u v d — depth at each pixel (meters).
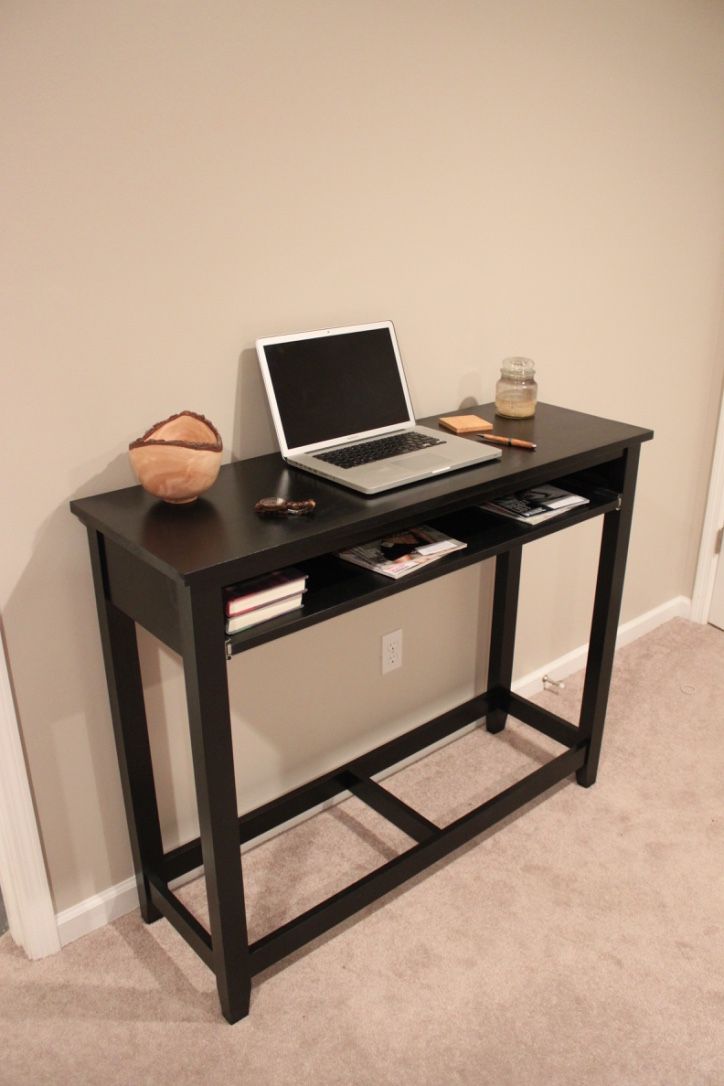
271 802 1.92
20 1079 1.48
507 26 1.82
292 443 1.65
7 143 1.29
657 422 2.61
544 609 2.52
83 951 1.73
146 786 1.68
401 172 1.76
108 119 1.37
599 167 2.12
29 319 1.38
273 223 1.61
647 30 2.08
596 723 2.10
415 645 2.19
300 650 1.93
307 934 1.62
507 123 1.90
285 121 1.56
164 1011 1.60
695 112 2.29
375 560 1.54
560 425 1.91
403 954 1.72
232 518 1.40
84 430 1.49
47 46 1.28
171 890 1.84
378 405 1.79
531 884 1.89
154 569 1.33
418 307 1.90
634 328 2.40
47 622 1.55
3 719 1.53
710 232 2.50
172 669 1.74
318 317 1.74
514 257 2.04
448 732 2.22
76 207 1.38
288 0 1.50
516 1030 1.57
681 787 2.19
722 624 2.96
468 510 1.79
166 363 1.55
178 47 1.40
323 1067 1.50
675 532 2.88
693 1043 1.54
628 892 1.87
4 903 1.81
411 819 1.83
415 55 1.70
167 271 1.50
